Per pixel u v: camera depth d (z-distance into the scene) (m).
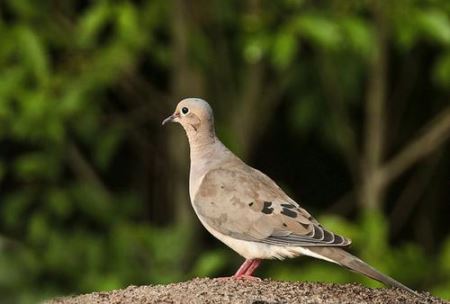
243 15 13.99
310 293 8.94
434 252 16.56
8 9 14.47
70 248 14.07
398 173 15.15
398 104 16.25
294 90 15.45
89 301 8.91
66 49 14.27
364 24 13.40
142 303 8.68
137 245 13.99
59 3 14.51
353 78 15.08
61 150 14.58
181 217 15.02
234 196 10.07
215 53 15.04
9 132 13.95
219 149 10.57
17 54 13.85
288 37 12.95
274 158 16.38
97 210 14.70
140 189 16.03
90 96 13.80
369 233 13.70
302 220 9.74
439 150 16.38
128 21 13.16
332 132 15.50
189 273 13.87
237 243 10.03
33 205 15.27
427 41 15.98
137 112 15.59
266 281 9.38
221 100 15.24
